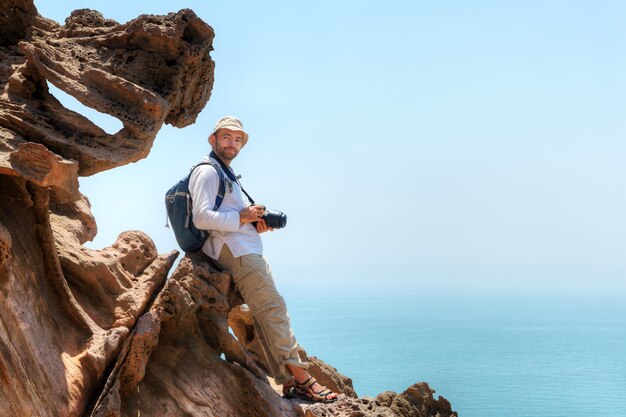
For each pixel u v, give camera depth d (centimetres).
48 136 624
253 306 701
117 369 596
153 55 718
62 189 548
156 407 622
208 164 692
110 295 645
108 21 750
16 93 652
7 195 569
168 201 702
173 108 766
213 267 700
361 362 19775
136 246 718
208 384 661
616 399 14688
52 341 565
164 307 647
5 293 518
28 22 730
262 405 670
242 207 705
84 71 684
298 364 702
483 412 13150
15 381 507
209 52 769
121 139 665
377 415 687
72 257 638
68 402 548
